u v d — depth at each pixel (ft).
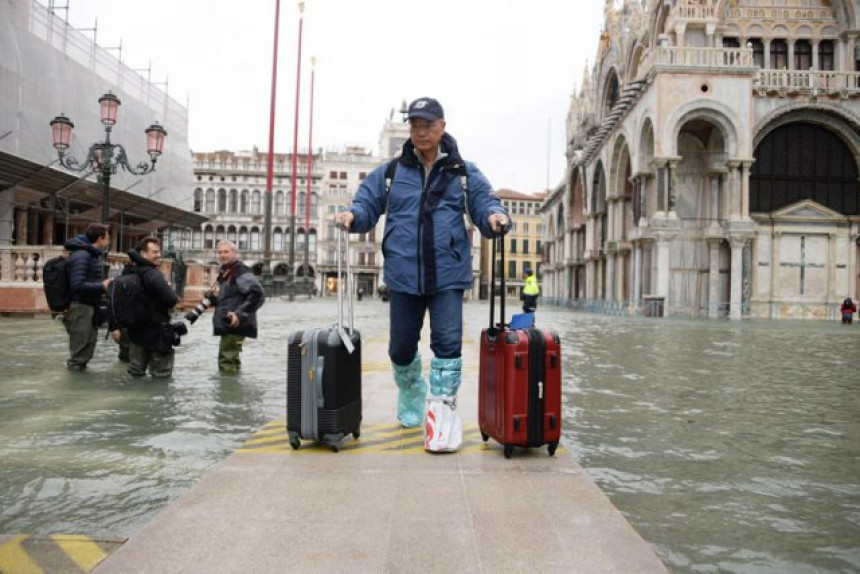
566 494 11.53
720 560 9.54
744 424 19.07
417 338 15.60
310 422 14.12
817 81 98.58
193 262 77.97
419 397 16.89
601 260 133.49
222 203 282.15
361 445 14.90
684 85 90.27
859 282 99.76
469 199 14.62
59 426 17.01
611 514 10.59
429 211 14.32
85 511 11.03
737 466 14.57
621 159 114.83
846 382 27.89
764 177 101.45
